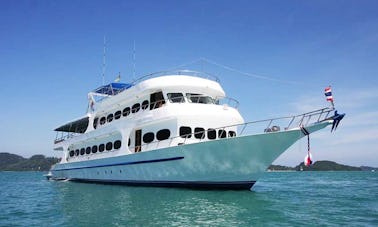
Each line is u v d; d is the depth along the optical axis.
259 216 10.77
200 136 17.66
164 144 17.94
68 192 19.48
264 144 15.18
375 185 28.33
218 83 20.88
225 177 16.25
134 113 20.80
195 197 14.60
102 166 22.53
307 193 18.89
